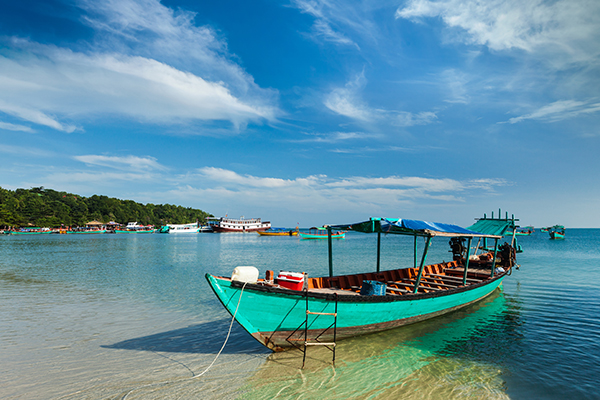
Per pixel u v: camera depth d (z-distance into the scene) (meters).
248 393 8.62
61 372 9.76
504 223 24.48
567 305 17.88
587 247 64.88
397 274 17.91
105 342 12.26
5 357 10.80
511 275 27.89
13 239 96.94
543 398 8.55
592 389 9.02
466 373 9.95
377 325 12.26
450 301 14.90
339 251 61.31
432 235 13.31
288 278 11.24
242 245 82.94
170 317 15.55
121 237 128.12
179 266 35.88
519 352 11.60
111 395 8.46
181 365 10.30
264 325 10.09
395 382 9.33
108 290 21.98
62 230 154.38
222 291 9.22
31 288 22.75
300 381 9.30
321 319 10.71
